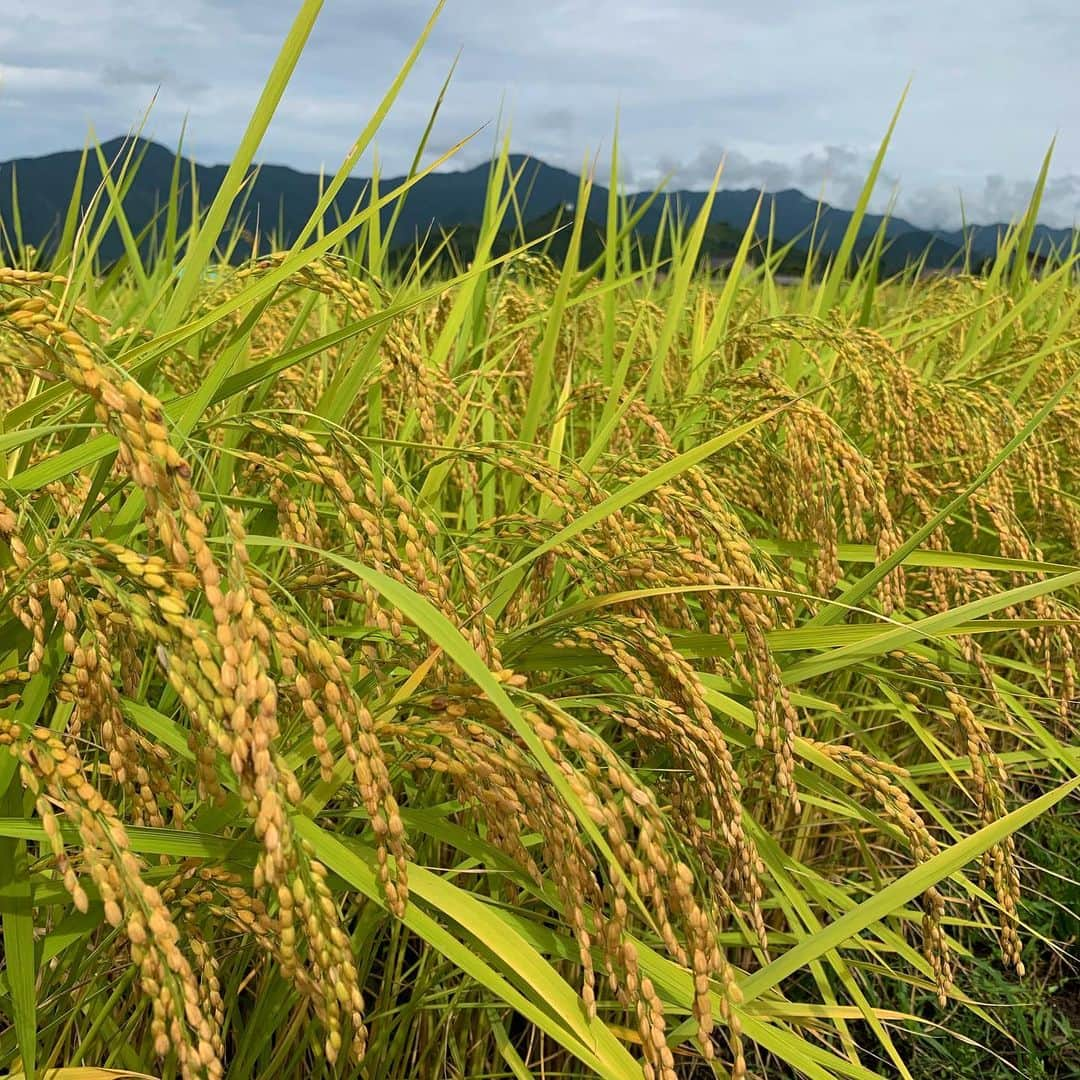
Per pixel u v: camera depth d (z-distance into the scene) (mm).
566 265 2314
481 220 3414
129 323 2998
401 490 1939
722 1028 2139
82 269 2012
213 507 1614
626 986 1198
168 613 959
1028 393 4137
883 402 2785
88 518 1332
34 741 1019
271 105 1448
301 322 2248
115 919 932
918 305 5344
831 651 1907
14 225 3658
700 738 1340
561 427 2471
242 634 934
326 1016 1139
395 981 2141
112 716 1146
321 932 1025
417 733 1233
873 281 3736
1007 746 3730
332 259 1819
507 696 1164
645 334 4066
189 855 1236
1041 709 3621
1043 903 3449
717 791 1387
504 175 3312
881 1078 1648
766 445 2371
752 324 2910
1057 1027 3084
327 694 1046
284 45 1397
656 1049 1134
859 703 3344
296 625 1054
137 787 1429
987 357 4305
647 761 1772
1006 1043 2980
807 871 2160
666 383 3676
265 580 1145
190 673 955
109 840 983
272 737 952
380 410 2475
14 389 2188
